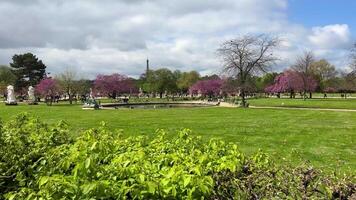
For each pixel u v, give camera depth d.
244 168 5.28
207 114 43.56
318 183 4.66
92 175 4.10
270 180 4.86
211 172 4.86
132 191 3.89
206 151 5.80
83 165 4.07
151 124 30.33
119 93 127.38
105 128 7.31
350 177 4.82
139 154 4.85
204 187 3.97
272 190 4.71
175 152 5.42
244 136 22.28
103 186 3.79
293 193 4.62
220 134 23.36
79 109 57.22
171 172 4.10
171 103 81.00
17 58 142.25
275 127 27.64
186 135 6.47
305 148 17.59
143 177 3.99
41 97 108.56
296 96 128.38
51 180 3.91
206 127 27.80
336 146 18.25
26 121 8.55
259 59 69.81
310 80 105.56
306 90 108.38
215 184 4.79
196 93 126.06
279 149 17.34
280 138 21.27
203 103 81.69
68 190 3.82
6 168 6.18
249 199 4.75
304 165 5.18
